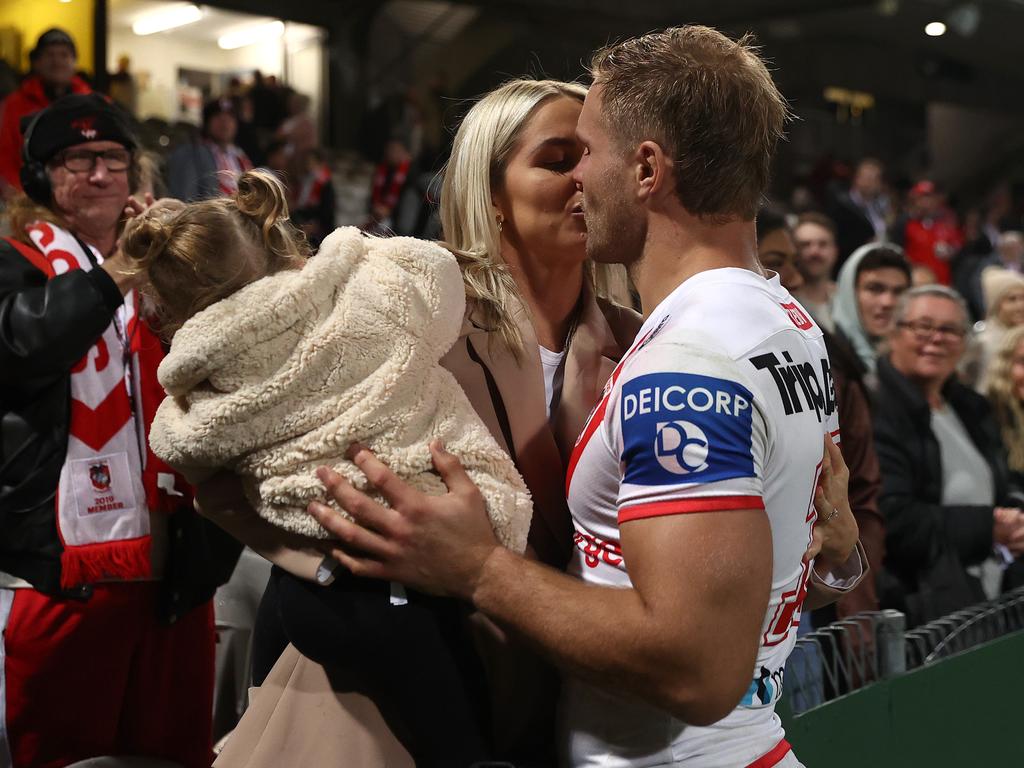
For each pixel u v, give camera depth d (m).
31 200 2.24
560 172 1.50
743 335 1.15
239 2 12.41
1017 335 3.44
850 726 1.96
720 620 1.04
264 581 2.52
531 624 1.14
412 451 1.22
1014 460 3.39
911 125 17.11
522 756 1.34
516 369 1.42
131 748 2.26
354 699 1.32
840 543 1.39
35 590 2.08
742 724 1.23
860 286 3.73
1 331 1.98
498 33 13.38
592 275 1.65
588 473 1.22
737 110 1.18
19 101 4.93
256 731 1.38
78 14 9.39
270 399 1.20
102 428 2.12
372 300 1.23
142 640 2.22
